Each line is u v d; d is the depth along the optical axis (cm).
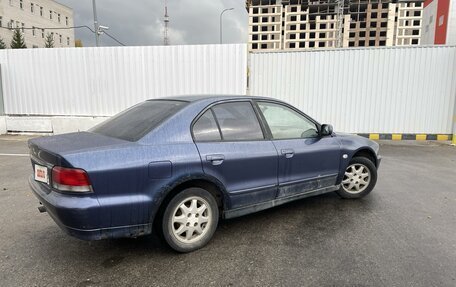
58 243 341
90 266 296
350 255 312
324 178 426
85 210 260
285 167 379
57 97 1157
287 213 425
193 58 1067
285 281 271
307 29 10300
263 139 367
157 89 1097
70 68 1137
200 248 327
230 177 335
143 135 303
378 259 304
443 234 358
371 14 9806
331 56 1034
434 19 3341
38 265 297
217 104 349
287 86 1063
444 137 1023
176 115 321
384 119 1034
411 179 598
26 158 788
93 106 1141
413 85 1011
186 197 313
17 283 268
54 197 269
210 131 333
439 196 495
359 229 372
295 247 330
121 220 279
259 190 360
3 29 5306
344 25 9900
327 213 424
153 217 296
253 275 280
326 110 1054
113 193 274
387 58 1010
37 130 1161
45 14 6444
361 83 1030
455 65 991
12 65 1163
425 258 305
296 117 412
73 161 262
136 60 1098
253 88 1079
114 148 283
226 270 288
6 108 1190
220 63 1055
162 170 293
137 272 286
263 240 346
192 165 308
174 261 305
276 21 10462
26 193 511
